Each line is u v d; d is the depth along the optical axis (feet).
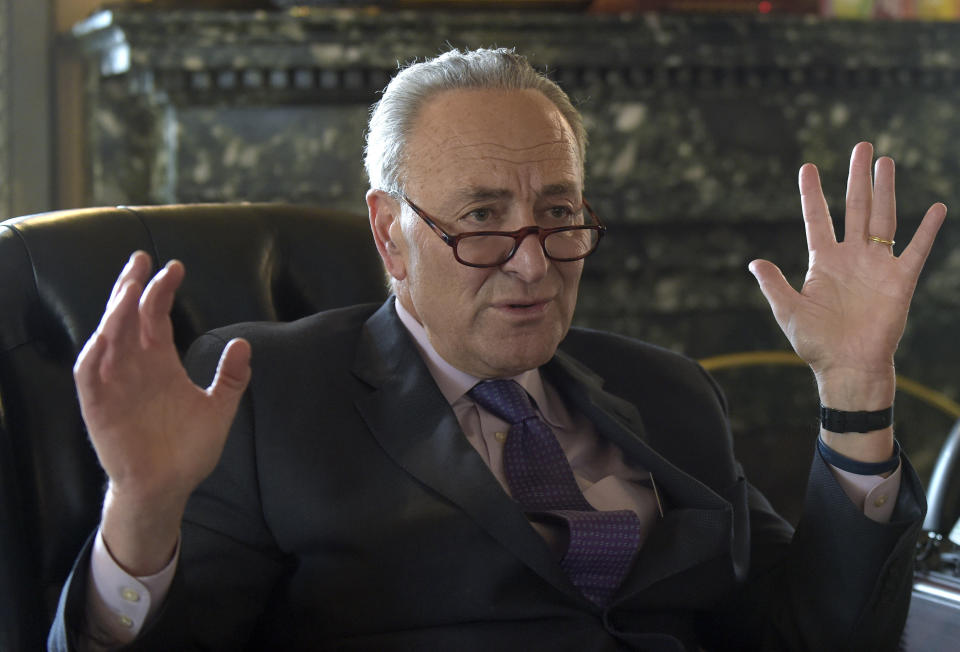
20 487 3.96
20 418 3.98
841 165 9.53
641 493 4.23
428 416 3.90
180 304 4.46
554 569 3.71
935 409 10.05
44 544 3.95
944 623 4.06
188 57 8.18
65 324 4.12
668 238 9.35
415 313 4.15
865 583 3.95
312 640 3.79
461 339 3.88
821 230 4.08
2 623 3.70
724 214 9.26
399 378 3.99
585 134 4.20
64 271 4.17
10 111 8.56
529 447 4.05
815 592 4.05
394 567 3.72
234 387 3.14
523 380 4.25
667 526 4.02
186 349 4.44
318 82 8.48
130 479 2.99
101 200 8.69
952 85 9.70
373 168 4.08
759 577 4.50
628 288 9.42
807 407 9.80
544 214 3.86
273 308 4.78
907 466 3.98
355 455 3.82
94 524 4.05
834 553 4.00
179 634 3.23
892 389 3.97
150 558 3.10
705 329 9.62
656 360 4.69
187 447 3.04
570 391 4.30
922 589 4.21
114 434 2.96
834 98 9.46
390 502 3.75
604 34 8.68
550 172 3.81
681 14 9.05
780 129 9.36
